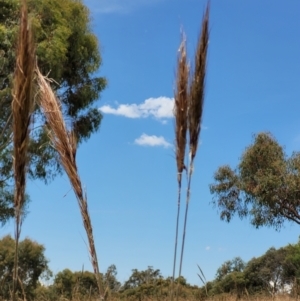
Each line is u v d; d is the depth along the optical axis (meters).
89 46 15.53
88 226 2.31
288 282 7.67
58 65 12.96
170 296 2.52
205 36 2.38
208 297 6.51
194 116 2.39
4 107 11.27
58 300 5.99
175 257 2.50
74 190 2.30
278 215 19.00
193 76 2.39
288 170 18.89
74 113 15.35
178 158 2.41
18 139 2.02
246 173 19.78
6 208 13.89
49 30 12.98
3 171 12.56
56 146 2.31
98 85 15.88
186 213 2.47
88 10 15.38
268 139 19.55
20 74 1.99
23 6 2.01
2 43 11.66
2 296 3.29
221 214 20.20
